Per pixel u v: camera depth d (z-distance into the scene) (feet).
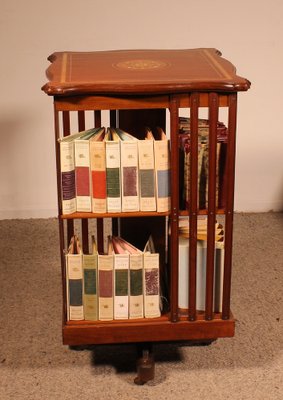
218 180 5.85
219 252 6.08
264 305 7.72
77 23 9.53
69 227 7.14
